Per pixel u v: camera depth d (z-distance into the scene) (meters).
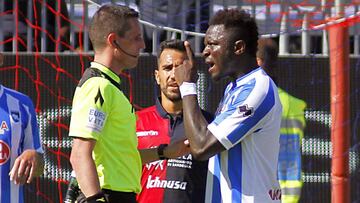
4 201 15.28
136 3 21.28
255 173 13.84
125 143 14.57
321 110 21.05
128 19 14.70
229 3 21.00
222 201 14.02
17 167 14.99
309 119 21.05
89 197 13.88
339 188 19.95
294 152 21.11
